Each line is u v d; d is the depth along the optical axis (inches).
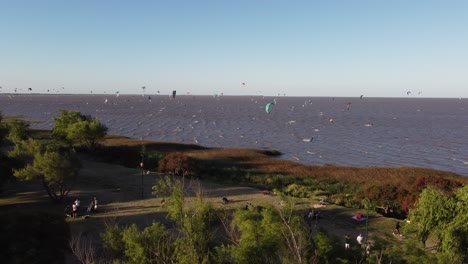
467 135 5472.4
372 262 753.6
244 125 6565.0
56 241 1062.4
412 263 774.5
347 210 1530.5
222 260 682.8
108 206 1486.2
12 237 1010.1
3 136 2573.8
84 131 2709.2
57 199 1526.8
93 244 1074.7
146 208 1445.6
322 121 7554.1
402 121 7751.0
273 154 3629.4
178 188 761.6
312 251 731.4
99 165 2343.8
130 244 713.6
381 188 1706.4
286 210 780.0
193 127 6102.4
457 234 887.1
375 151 4020.7
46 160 1453.0
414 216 1053.2
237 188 1852.9
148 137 4842.5
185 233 701.3
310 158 3563.0
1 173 1486.2
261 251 681.6
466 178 2539.4
